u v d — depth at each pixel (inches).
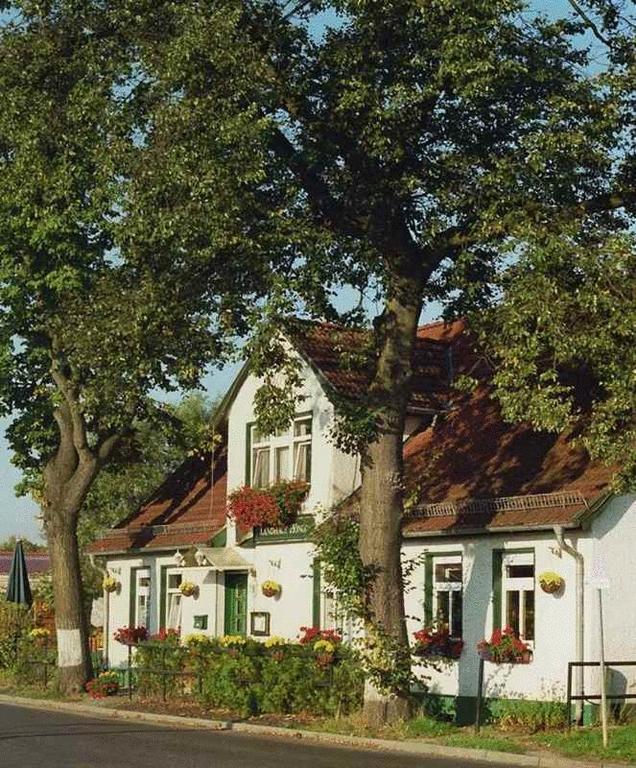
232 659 1075.9
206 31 784.9
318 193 861.8
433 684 1008.2
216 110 789.2
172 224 793.6
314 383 1182.3
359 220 865.5
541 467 995.3
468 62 764.0
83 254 1074.1
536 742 795.4
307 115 842.8
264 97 806.5
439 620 1005.2
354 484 1159.0
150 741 840.9
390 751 798.5
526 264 765.3
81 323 877.2
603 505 899.4
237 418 1288.1
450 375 1227.2
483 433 1095.6
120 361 860.0
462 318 957.8
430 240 839.7
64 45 898.1
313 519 1139.3
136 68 842.2
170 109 788.6
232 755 749.3
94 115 852.6
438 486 1059.3
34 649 1403.8
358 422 868.6
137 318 832.9
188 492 1455.5
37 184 926.4
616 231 824.3
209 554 1253.7
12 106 901.2
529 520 932.6
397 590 890.1
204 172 781.3
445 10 765.9
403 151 822.5
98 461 1257.4
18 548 1504.7
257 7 837.8
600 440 759.7
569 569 910.4
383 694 879.7
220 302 848.3
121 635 1370.6
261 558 1226.6
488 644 948.6
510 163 799.7
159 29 836.6
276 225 817.5
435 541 1027.9
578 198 845.8
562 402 814.5
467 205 832.3
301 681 998.4
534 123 807.7
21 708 1169.4
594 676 887.1
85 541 2041.1
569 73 813.9
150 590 1405.0
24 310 1143.0
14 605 1533.0
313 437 1178.6
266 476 1242.0
